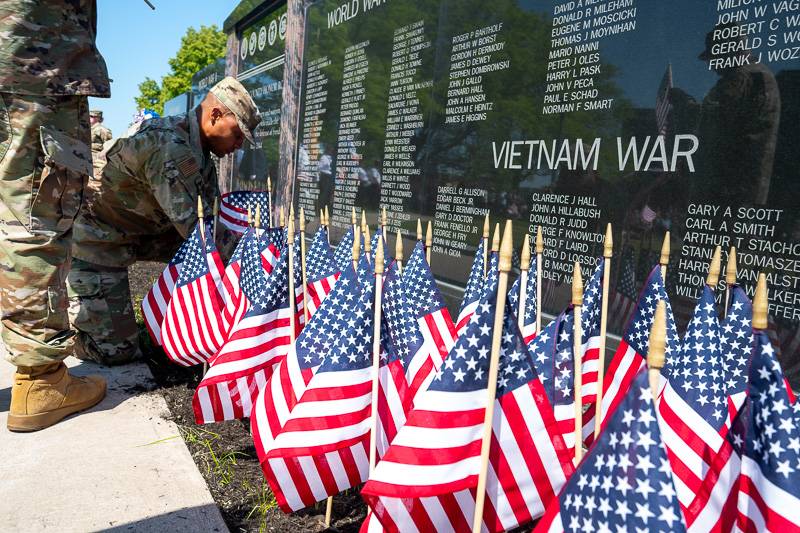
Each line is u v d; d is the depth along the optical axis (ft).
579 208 11.64
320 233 10.23
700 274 9.57
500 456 5.44
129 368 13.70
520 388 5.41
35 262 9.55
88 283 13.39
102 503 7.90
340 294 7.50
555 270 12.11
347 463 6.89
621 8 10.88
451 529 5.62
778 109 8.60
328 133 21.75
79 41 9.46
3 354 14.32
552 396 6.12
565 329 6.36
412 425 5.35
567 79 11.91
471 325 5.39
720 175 9.32
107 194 12.99
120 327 13.73
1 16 8.63
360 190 19.49
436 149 15.71
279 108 27.12
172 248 15.19
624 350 7.10
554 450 5.41
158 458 9.25
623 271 10.80
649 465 3.96
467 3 14.58
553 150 12.20
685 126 9.83
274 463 6.72
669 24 10.10
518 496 5.49
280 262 8.95
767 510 4.55
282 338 9.14
